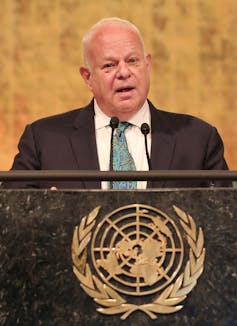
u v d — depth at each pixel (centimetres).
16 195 473
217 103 1166
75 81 1160
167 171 488
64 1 1160
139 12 1166
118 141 672
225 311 463
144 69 684
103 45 682
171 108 1164
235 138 1157
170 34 1170
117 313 458
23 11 1157
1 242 470
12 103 1146
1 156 1134
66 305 461
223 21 1173
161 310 459
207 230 471
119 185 627
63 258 466
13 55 1152
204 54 1176
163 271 462
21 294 464
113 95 674
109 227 466
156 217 468
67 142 675
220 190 475
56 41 1160
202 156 671
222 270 467
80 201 470
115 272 461
